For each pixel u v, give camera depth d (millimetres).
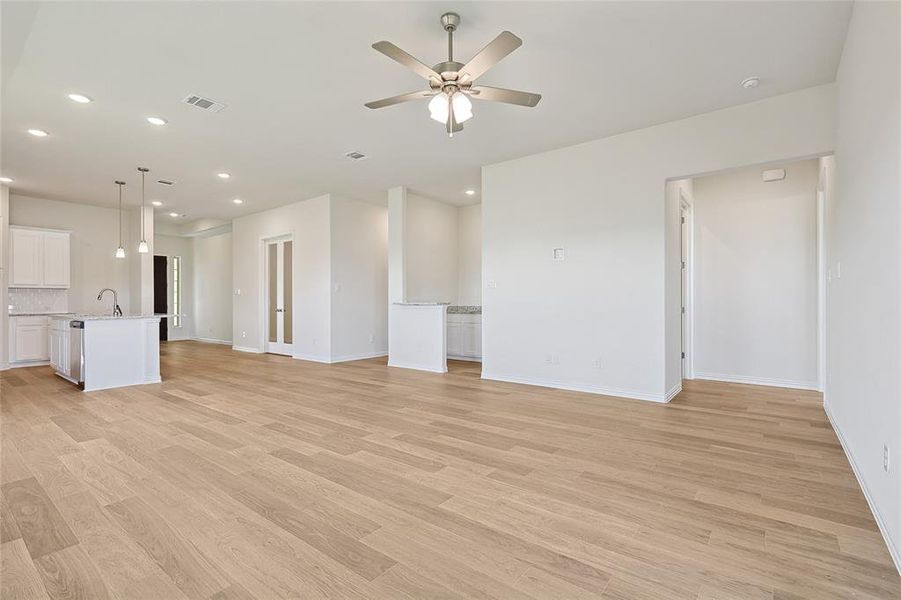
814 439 3188
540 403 4266
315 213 7266
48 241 6883
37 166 5441
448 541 1891
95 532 1951
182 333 11031
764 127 3717
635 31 2781
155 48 2938
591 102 3768
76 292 7387
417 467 2695
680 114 4012
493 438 3236
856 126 2555
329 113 3977
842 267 3018
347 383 5320
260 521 2051
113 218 7836
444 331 6172
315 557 1772
